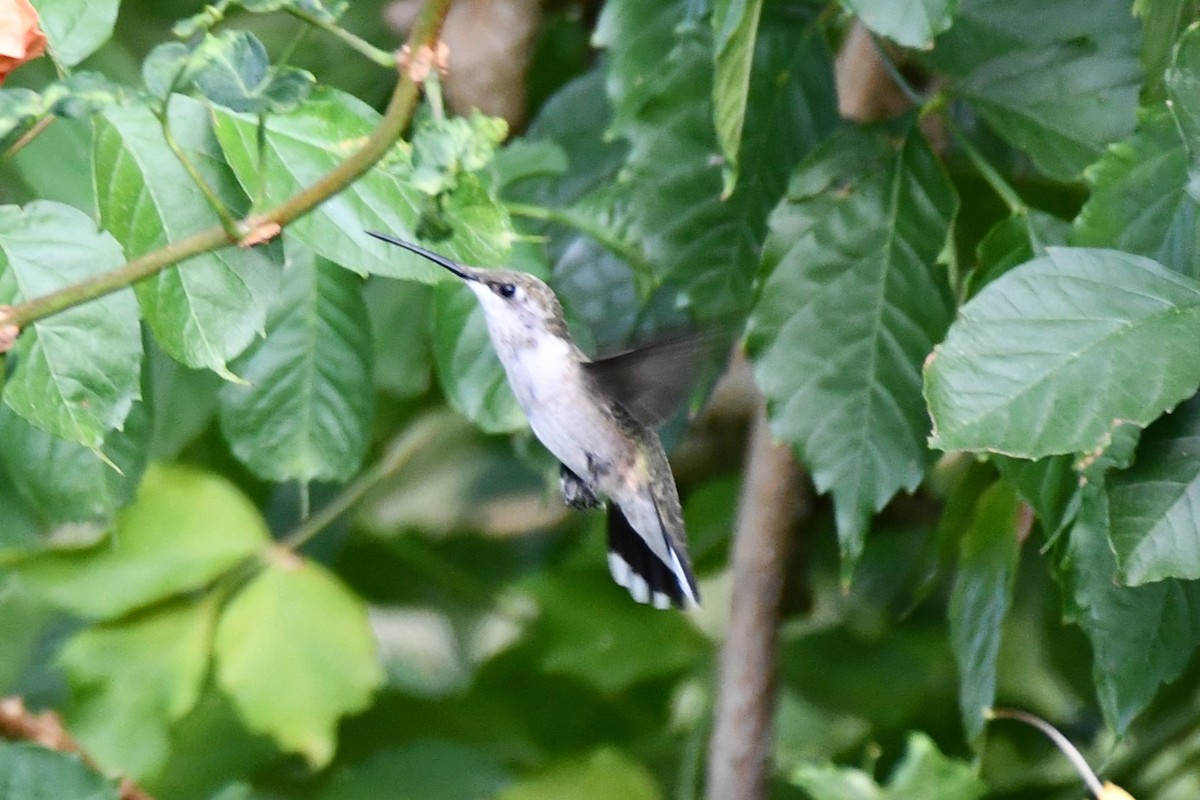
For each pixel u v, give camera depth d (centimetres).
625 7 326
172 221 320
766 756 331
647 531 328
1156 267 319
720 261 326
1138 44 324
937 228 324
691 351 326
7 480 331
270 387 327
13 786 322
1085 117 324
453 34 333
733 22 321
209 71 317
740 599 331
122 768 330
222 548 331
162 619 331
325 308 327
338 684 331
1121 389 318
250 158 320
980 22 325
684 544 329
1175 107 319
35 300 318
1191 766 334
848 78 329
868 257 324
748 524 331
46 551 331
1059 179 324
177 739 335
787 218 324
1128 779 334
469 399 327
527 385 327
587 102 331
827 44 326
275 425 327
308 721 331
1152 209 320
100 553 331
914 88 329
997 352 318
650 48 326
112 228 319
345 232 320
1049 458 322
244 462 327
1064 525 321
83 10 320
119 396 319
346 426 327
